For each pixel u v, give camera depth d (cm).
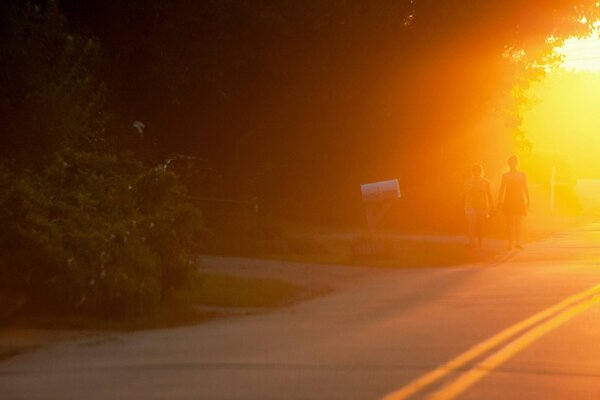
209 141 5922
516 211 4503
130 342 2180
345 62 5797
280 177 6047
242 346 2022
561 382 1603
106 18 5216
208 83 5469
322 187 6212
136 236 2617
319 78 5784
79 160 3075
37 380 1747
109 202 2788
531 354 1827
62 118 3644
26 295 2447
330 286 3169
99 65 4650
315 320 2383
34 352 2095
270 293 2938
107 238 2511
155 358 1927
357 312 2491
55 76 3803
